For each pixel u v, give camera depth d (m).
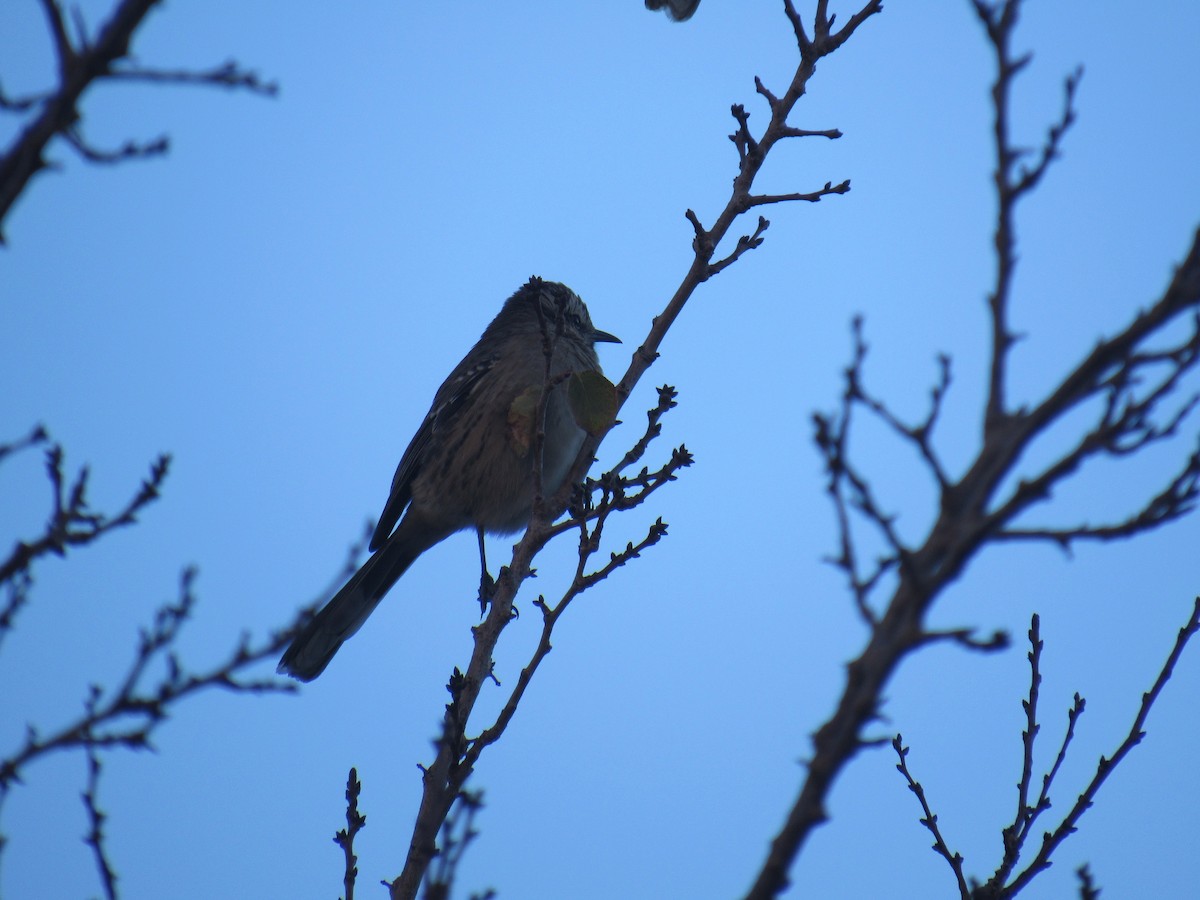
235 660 6.77
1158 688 8.58
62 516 6.92
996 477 4.98
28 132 5.20
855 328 5.38
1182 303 4.74
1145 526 4.94
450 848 7.04
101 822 7.27
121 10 5.19
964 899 8.30
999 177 5.38
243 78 5.46
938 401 5.20
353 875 8.52
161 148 5.38
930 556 4.99
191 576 6.91
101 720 6.59
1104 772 8.41
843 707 4.91
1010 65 5.48
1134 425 4.95
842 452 5.24
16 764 6.47
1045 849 8.23
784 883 4.75
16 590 6.78
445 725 8.69
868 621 5.04
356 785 8.76
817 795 4.80
